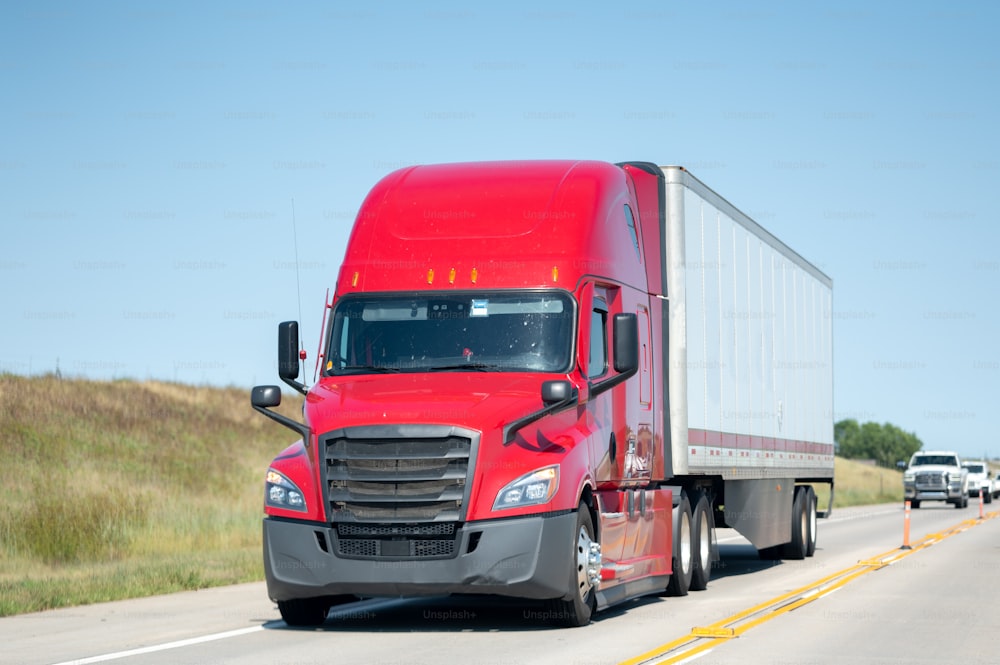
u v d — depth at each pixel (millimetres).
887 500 79688
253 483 49938
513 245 14453
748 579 21156
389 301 14383
